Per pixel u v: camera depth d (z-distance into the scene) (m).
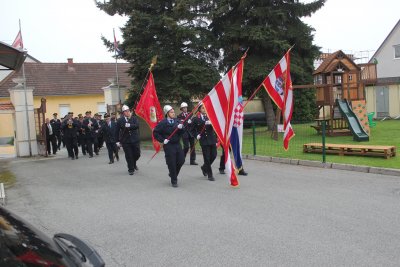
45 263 2.63
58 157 19.48
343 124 21.08
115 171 13.55
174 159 10.14
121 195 9.49
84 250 3.09
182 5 21.08
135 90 22.58
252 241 5.92
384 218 6.81
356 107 19.92
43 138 20.08
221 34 23.98
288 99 12.05
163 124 10.11
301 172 11.55
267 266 5.02
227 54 23.56
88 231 6.83
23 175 13.97
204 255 5.47
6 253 2.60
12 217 3.16
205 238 6.14
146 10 23.38
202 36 22.75
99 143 20.64
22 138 20.77
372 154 13.05
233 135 10.91
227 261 5.23
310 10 22.55
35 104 35.84
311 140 18.80
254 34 21.22
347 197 8.32
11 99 20.92
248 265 5.07
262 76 21.84
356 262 5.04
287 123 12.12
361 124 19.20
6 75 33.62
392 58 35.41
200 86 22.61
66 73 38.66
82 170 14.29
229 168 9.77
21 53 9.61
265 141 18.94
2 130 35.19
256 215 7.23
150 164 14.77
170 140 10.13
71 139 18.14
